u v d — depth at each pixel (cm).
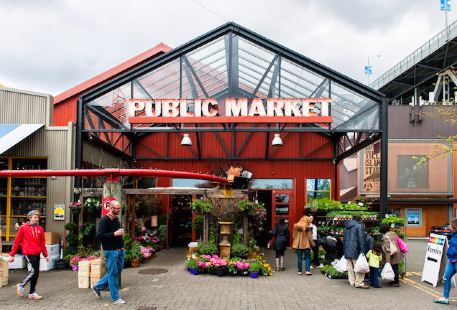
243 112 1287
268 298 855
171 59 1362
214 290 919
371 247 988
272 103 1284
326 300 850
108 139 1534
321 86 1355
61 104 1997
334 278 1079
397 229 1159
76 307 761
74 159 1290
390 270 980
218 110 1295
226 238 1176
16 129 1243
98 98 1335
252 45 1390
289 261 1391
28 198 1288
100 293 844
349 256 984
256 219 1282
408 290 963
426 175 3170
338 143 1816
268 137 1756
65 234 1252
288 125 1811
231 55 1416
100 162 1480
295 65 1368
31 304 782
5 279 948
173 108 1286
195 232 1770
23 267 1168
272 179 1839
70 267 1171
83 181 1338
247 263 1088
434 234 1064
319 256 1309
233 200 1198
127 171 1030
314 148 1841
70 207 1214
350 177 3425
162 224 1691
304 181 1831
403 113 3322
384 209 1257
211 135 1855
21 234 828
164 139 1856
